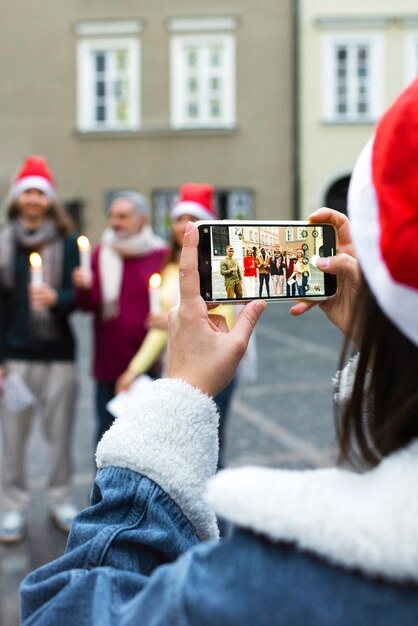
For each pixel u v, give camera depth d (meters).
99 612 0.70
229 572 0.61
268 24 15.83
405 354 0.63
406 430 0.63
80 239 3.46
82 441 5.16
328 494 0.60
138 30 16.06
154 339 3.27
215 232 0.99
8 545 3.50
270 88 15.95
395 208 0.58
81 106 16.25
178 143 16.19
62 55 16.22
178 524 0.83
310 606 0.57
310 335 10.22
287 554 0.60
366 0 15.68
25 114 16.30
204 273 0.99
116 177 16.33
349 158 15.89
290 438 5.09
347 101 15.91
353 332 0.69
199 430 0.84
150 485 0.82
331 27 15.69
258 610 0.58
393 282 0.58
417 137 0.58
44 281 3.66
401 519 0.56
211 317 0.99
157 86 16.17
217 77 16.09
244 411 5.90
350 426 0.66
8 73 16.28
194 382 0.85
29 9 16.17
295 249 1.03
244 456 4.69
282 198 16.11
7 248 3.64
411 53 15.80
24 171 3.74
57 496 3.74
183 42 16.05
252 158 16.08
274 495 0.60
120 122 16.33
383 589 0.57
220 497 0.62
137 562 0.79
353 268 1.00
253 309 0.88
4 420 3.62
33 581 0.83
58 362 3.70
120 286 3.56
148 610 0.64
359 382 0.66
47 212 3.71
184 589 0.62
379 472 0.60
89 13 16.11
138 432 0.84
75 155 16.33
